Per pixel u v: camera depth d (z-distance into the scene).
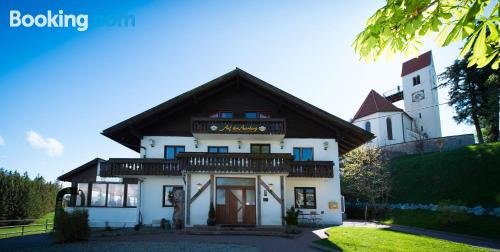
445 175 30.33
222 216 18.33
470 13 3.19
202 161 18.52
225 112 22.80
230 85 22.92
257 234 16.17
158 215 20.47
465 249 11.64
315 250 11.88
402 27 3.73
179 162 19.38
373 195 31.94
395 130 51.06
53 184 39.16
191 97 21.83
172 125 22.17
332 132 22.70
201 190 18.36
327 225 21.08
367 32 3.78
